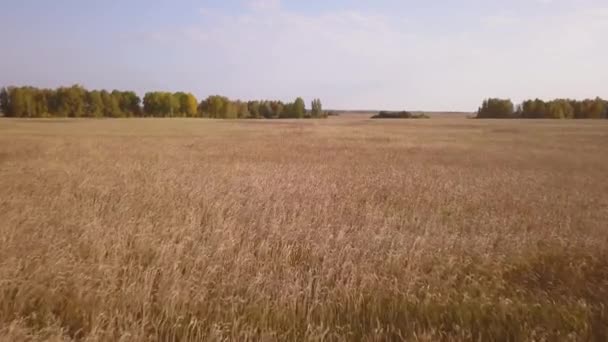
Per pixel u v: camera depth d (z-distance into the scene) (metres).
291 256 5.66
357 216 8.02
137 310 4.06
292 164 16.08
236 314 4.05
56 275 4.58
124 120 72.19
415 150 23.72
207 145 25.17
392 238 6.41
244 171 13.73
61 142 24.66
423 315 4.19
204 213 7.80
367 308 4.23
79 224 6.61
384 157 19.62
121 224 6.64
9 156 16.69
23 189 9.63
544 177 13.98
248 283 4.64
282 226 6.82
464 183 12.42
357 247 5.91
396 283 4.66
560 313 4.26
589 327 4.02
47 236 5.96
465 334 3.85
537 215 8.53
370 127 57.00
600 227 7.65
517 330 3.95
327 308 4.17
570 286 5.05
